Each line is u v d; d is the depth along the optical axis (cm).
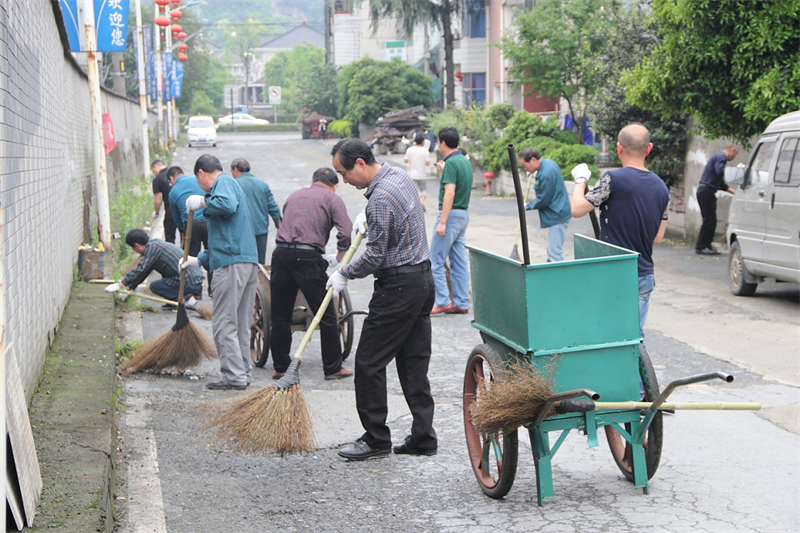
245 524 567
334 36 8944
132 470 661
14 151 698
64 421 670
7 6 677
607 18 3506
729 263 1417
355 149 670
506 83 5150
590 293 568
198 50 9744
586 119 3691
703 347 1051
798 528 547
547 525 559
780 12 1491
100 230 1634
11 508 453
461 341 1112
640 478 602
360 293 1452
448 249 1271
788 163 1251
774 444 710
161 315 1292
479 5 5562
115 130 2731
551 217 1277
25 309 726
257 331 1052
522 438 749
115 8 1625
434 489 632
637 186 694
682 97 1695
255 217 1250
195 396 882
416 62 7988
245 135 9531
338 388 916
